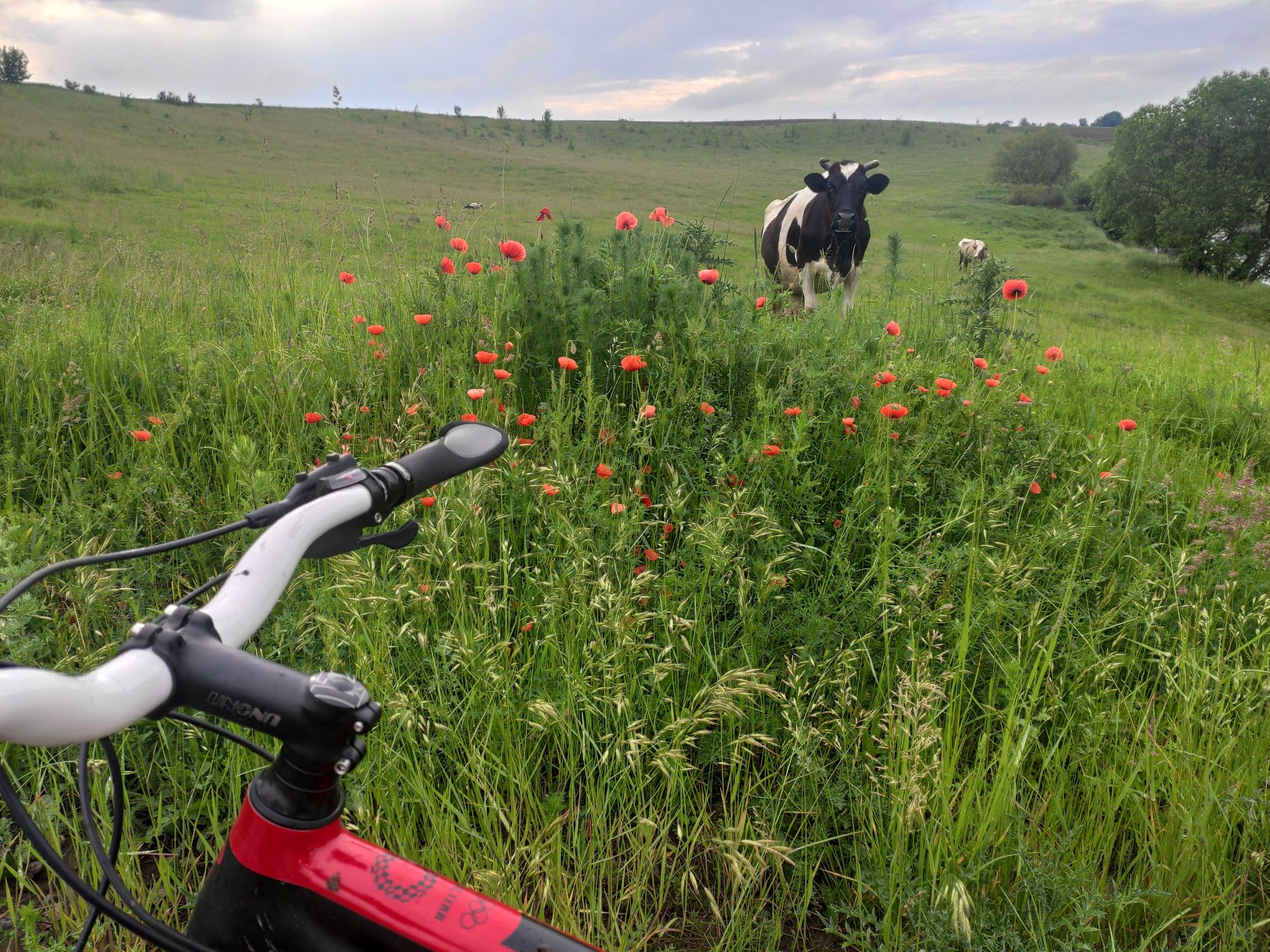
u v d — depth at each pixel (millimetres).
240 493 3057
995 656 2576
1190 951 1921
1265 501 3621
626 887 2125
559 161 56906
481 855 2061
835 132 112000
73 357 4031
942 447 3662
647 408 3076
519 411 3742
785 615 2701
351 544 1101
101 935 1993
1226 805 2156
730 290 4605
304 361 3938
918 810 1970
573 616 2557
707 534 2484
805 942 2076
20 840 2146
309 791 1010
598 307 3945
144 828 2236
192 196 22891
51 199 20266
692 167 67312
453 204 6074
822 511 3373
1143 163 41719
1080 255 40531
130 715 765
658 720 2457
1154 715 2580
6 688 667
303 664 2469
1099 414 5398
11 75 81750
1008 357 5434
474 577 2713
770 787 2395
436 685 2314
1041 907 1989
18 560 2395
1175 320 23906
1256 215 38906
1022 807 2223
